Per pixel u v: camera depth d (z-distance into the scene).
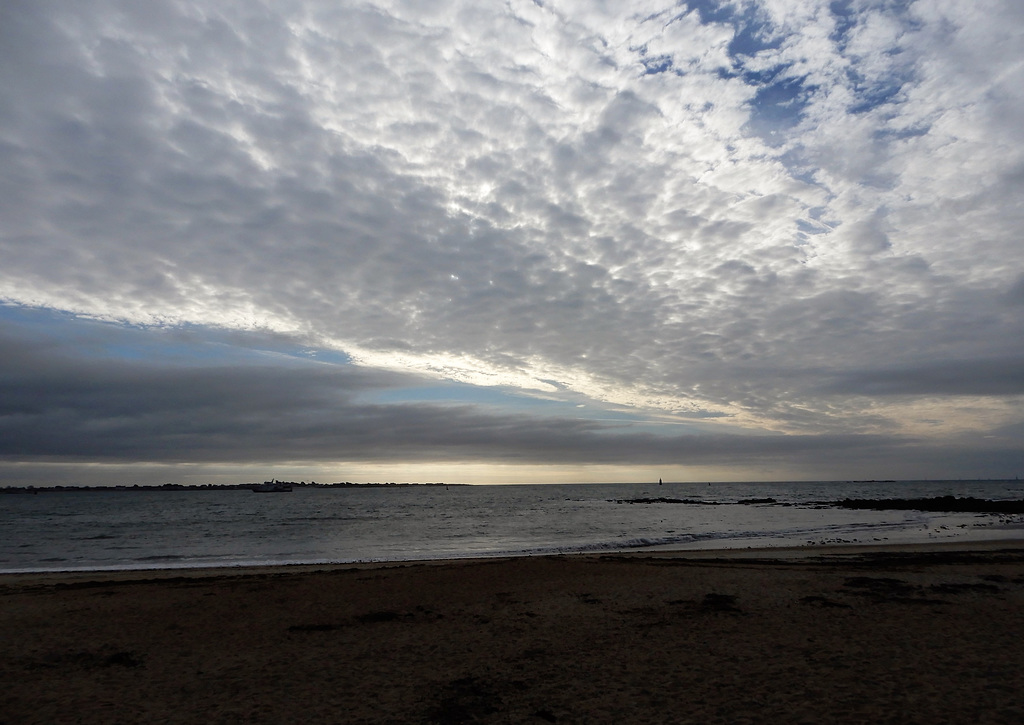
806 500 95.94
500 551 28.56
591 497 129.38
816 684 8.01
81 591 15.65
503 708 7.54
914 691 7.60
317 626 11.95
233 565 23.16
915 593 14.23
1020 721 6.58
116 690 8.39
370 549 30.11
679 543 31.05
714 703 7.46
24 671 9.24
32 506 96.00
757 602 13.52
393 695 8.09
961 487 193.50
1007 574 17.14
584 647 10.26
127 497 162.25
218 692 8.29
